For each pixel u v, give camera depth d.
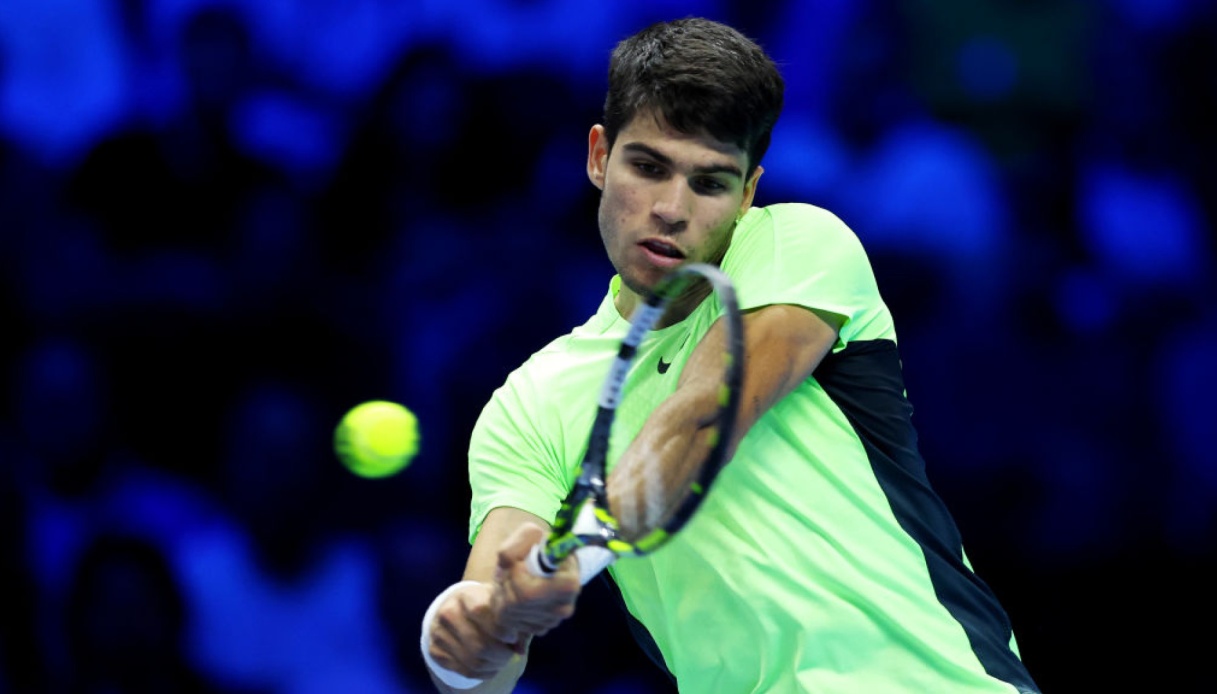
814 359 11.52
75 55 27.77
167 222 26.95
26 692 26.19
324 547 25.91
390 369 26.77
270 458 25.97
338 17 27.72
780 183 27.19
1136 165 27.50
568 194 27.17
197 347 26.83
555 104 27.28
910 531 11.91
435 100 26.97
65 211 27.22
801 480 11.75
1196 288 27.20
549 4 27.62
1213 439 26.61
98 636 25.28
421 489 25.98
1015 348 26.45
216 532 26.17
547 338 26.50
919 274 26.55
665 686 25.23
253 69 27.25
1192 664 26.33
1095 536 26.39
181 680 25.39
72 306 26.95
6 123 27.72
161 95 27.22
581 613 25.20
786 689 11.67
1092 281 26.86
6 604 26.38
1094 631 26.47
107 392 26.81
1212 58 27.33
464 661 11.18
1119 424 26.48
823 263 11.80
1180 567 26.52
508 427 12.67
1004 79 27.05
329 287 27.03
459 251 26.84
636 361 12.37
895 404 12.21
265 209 26.95
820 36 27.47
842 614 11.54
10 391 26.86
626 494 10.44
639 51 11.49
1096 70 27.31
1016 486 26.34
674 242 11.34
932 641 11.62
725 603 11.77
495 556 12.17
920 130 27.16
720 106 11.08
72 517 26.59
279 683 25.31
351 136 27.36
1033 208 26.88
